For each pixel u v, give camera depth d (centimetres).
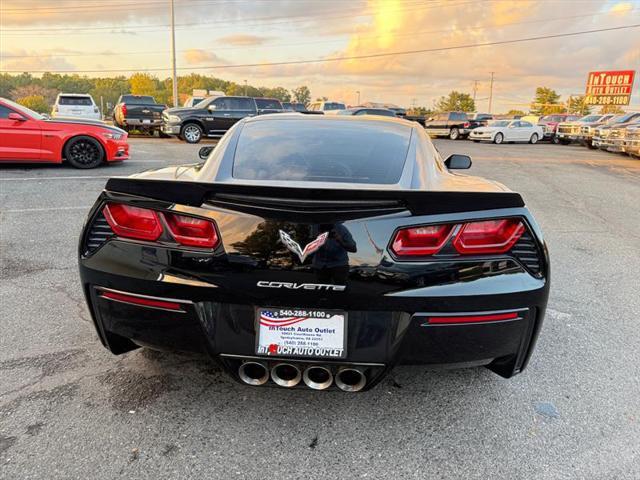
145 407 224
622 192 919
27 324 302
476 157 1608
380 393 241
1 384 238
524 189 914
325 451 199
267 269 188
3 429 206
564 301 368
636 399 241
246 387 242
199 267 192
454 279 191
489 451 202
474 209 193
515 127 2670
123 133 973
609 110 6247
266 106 1772
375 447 203
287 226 186
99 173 871
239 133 279
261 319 193
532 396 242
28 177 809
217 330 196
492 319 196
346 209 186
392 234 188
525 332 205
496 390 246
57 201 639
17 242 467
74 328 298
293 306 190
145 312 201
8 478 179
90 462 188
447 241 191
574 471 191
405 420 220
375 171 237
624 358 282
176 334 201
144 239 199
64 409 221
